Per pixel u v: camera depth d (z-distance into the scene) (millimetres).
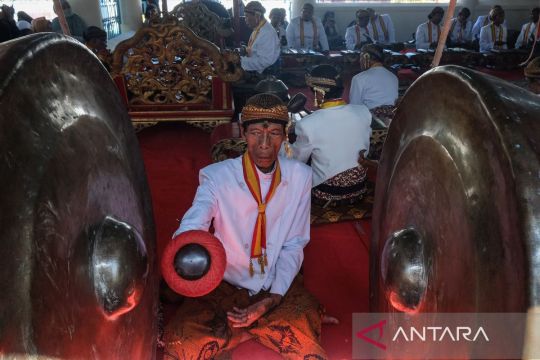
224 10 9625
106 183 1387
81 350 1106
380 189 1967
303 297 2275
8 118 924
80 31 10031
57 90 1179
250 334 2334
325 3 13906
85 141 1271
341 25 14102
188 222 2074
